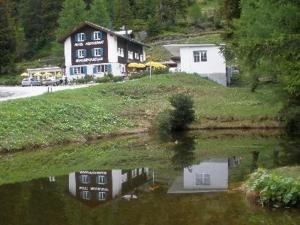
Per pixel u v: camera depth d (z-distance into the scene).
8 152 25.16
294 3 19.95
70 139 29.11
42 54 108.19
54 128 29.86
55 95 38.31
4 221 11.47
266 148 23.45
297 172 13.43
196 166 19.20
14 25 100.12
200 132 32.62
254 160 19.92
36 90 49.53
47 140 27.95
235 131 32.16
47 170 19.41
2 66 88.19
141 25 114.31
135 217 11.44
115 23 111.44
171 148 25.33
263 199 11.80
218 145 25.58
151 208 12.29
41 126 29.47
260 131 31.52
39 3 115.62
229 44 17.23
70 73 73.19
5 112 29.80
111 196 14.05
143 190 14.79
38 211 12.38
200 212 11.60
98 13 100.75
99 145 27.66
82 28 71.88
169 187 15.10
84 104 36.03
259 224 10.31
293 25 20.56
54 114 31.97
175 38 103.06
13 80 68.94
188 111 33.88
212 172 17.56
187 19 119.88
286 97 26.94
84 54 72.19
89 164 20.78
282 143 25.12
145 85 46.44
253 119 33.66
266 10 23.42
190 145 26.17
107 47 70.88
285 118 29.53
